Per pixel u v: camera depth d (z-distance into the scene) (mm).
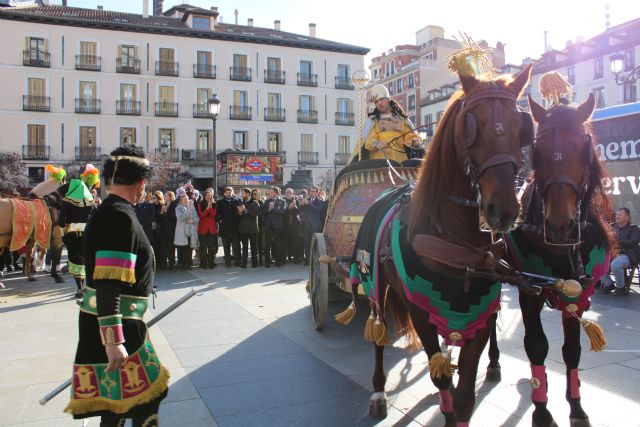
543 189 2949
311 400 3980
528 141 2396
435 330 2826
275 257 12445
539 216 3178
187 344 5512
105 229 2398
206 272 11453
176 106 43250
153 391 2479
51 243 9898
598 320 6418
